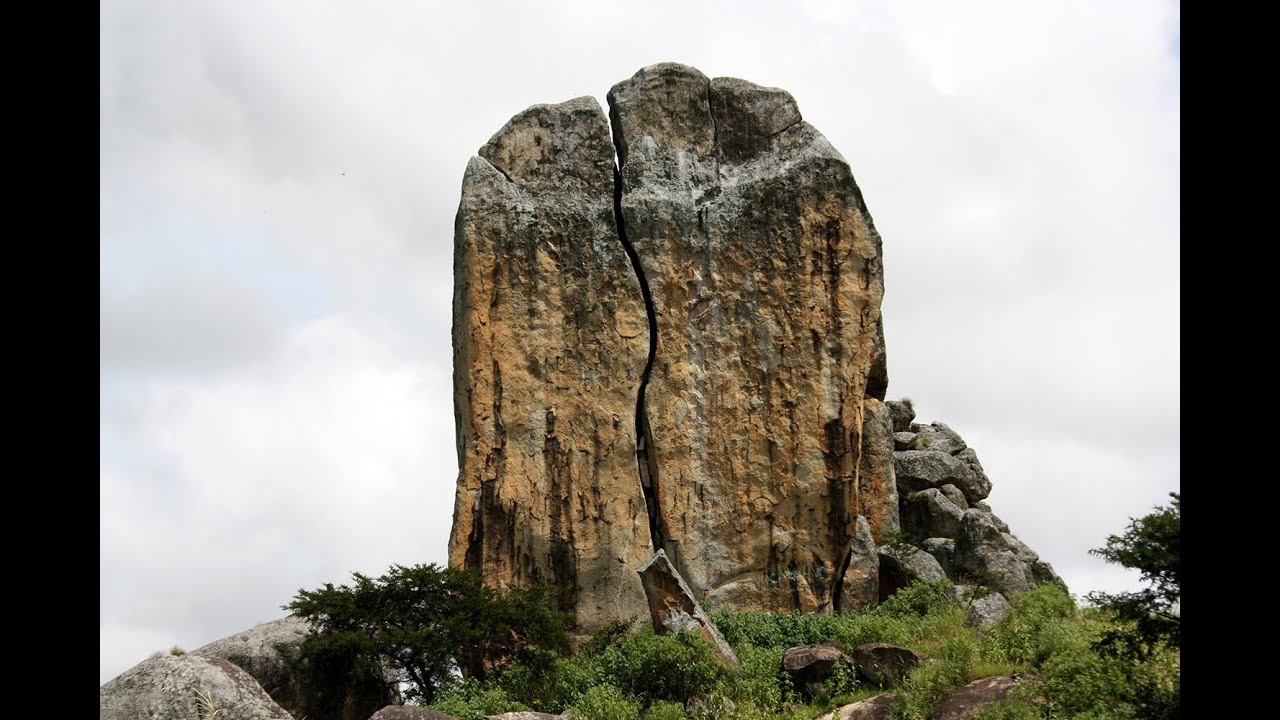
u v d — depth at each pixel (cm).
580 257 3278
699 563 3139
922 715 1670
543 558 3120
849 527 3186
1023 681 1619
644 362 3241
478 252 3241
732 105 3450
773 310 3284
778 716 1858
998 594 2617
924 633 2223
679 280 3288
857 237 3325
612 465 3175
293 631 2827
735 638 2489
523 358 3212
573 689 2195
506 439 3170
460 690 2398
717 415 3231
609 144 3375
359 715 2606
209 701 1173
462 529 3122
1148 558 1350
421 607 2709
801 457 3216
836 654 2002
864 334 3288
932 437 3984
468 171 3309
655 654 2009
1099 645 1513
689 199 3347
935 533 3584
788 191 3334
